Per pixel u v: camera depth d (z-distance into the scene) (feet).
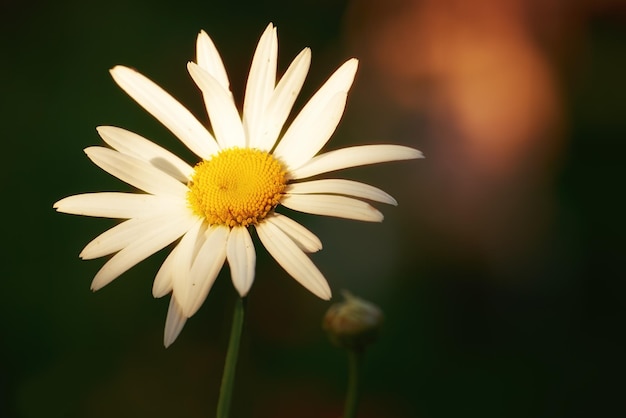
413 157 1.05
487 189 1.88
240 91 1.94
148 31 1.86
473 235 1.86
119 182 1.66
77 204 1.05
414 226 1.85
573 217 1.95
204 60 1.10
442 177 1.88
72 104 1.74
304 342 1.70
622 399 1.66
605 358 1.75
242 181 1.05
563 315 1.83
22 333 1.55
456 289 1.82
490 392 1.65
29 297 1.57
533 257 1.88
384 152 1.05
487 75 1.94
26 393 1.53
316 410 1.59
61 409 1.54
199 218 1.05
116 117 1.73
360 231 1.83
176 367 1.62
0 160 1.66
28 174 1.65
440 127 1.92
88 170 1.67
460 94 1.93
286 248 1.03
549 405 1.65
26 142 1.69
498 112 1.92
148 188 1.06
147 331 1.62
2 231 1.59
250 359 1.67
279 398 1.63
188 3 1.92
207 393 1.62
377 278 1.80
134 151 1.07
